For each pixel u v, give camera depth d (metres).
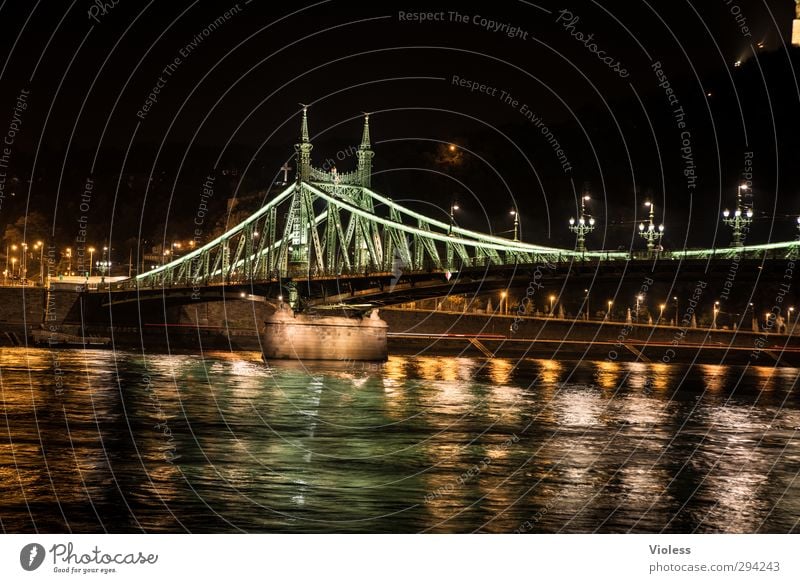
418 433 51.69
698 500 36.78
